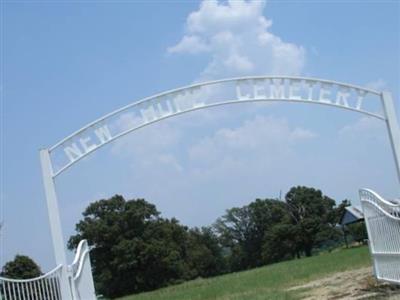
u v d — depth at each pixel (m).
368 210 16.30
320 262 37.25
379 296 14.84
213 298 23.11
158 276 85.38
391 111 16.27
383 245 15.59
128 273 84.56
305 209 108.25
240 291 24.08
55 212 14.18
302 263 41.44
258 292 21.72
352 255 38.75
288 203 111.25
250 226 118.50
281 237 106.75
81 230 86.81
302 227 105.69
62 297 13.13
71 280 13.51
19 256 45.94
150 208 89.38
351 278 21.08
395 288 15.87
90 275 15.98
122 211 87.56
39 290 12.54
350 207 76.00
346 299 15.47
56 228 14.03
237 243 119.12
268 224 116.25
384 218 15.27
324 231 104.38
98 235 85.06
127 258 83.50
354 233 84.38
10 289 11.90
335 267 28.64
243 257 117.56
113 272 85.12
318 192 109.31
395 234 14.66
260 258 116.56
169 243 89.56
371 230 16.33
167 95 15.18
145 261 84.44
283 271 33.81
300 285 22.23
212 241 117.62
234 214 118.69
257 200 118.00
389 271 15.47
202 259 107.00
